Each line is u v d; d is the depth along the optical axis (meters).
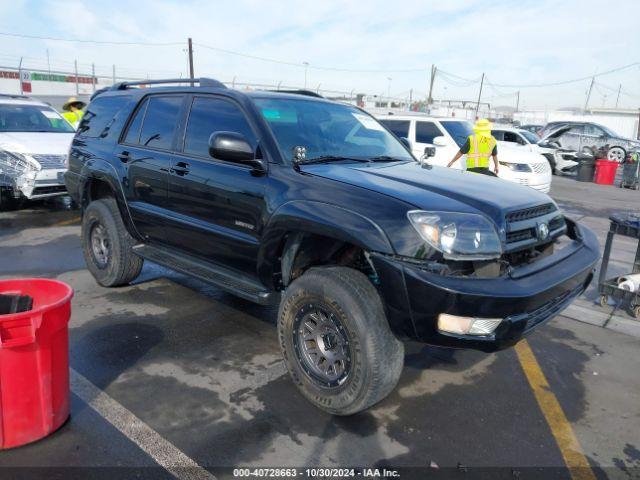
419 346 4.18
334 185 3.16
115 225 4.86
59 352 2.80
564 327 4.68
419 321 2.75
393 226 2.80
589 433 3.08
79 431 2.89
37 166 8.23
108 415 3.05
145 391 3.33
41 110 9.95
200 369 3.64
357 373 2.91
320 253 3.37
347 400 2.98
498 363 3.94
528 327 2.88
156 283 5.39
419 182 3.28
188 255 4.34
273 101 3.98
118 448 2.76
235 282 3.81
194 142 4.12
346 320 2.91
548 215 3.37
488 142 8.53
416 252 2.73
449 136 10.47
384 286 2.79
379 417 3.16
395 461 2.76
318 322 3.15
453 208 2.88
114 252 4.91
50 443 2.78
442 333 2.73
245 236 3.60
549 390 3.56
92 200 5.29
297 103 4.14
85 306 4.71
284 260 3.43
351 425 3.06
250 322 4.47
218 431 2.95
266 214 3.38
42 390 2.72
